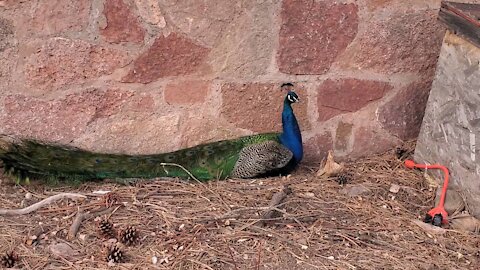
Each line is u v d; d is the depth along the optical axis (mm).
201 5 4180
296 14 4332
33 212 3861
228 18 4250
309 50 4441
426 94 4746
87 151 4293
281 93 4516
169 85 4336
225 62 4355
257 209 3947
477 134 3951
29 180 4102
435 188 4336
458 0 4543
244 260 3521
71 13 4047
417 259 3637
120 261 3459
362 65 4566
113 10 4090
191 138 4488
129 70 4234
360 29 4469
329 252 3635
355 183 4371
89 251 3549
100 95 4250
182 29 4211
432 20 4570
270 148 4371
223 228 3764
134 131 4379
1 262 3383
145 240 3648
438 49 4656
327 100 4602
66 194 3977
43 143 4227
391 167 4617
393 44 4555
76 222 3729
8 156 4070
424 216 4090
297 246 3656
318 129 4660
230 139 4535
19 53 4059
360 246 3713
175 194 4105
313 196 4168
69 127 4273
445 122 4242
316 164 4719
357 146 4746
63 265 3434
